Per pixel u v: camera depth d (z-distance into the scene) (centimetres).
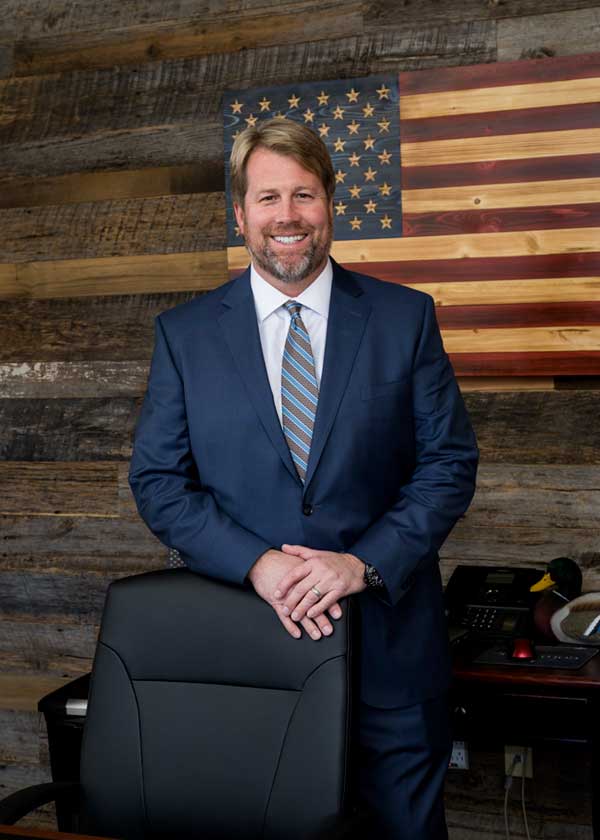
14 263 278
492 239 240
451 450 180
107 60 268
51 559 279
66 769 204
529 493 245
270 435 174
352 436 174
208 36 260
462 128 240
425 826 177
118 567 274
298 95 250
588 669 190
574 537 243
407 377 179
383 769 176
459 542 251
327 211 179
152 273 267
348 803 145
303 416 177
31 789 154
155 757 154
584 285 236
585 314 236
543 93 235
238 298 184
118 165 268
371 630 174
